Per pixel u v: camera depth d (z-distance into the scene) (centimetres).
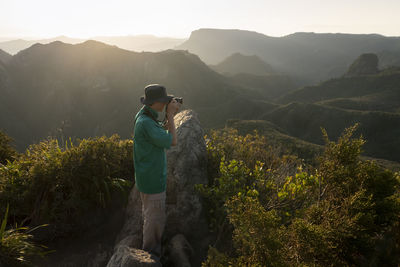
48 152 342
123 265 217
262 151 471
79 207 313
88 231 318
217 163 413
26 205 300
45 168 309
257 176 342
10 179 312
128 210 333
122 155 380
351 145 257
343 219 204
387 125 11681
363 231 199
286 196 295
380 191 234
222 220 320
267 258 188
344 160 259
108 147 366
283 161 436
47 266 272
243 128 7888
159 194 255
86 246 304
